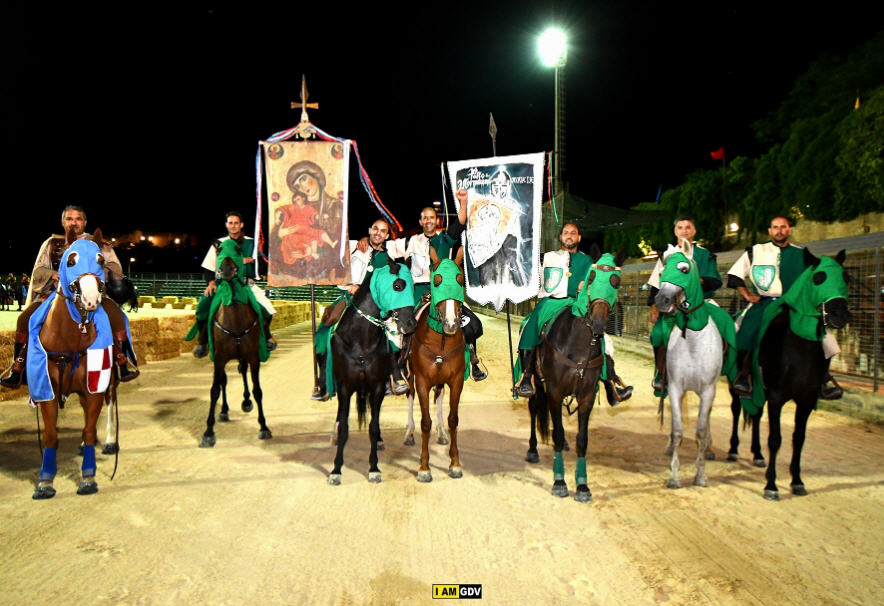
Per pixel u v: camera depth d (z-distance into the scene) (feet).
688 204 79.46
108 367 17.19
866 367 31.09
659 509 15.69
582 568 12.28
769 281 19.72
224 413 26.45
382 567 12.27
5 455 20.34
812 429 24.72
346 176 23.57
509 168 23.25
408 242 24.09
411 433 22.71
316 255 23.48
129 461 19.95
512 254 23.13
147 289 160.45
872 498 16.52
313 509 15.60
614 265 16.20
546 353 17.38
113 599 10.92
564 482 16.88
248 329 22.54
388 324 18.38
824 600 11.07
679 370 17.46
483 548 13.21
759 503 16.16
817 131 57.41
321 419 27.17
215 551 12.96
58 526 14.28
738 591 11.37
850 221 51.78
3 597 10.96
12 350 29.60
